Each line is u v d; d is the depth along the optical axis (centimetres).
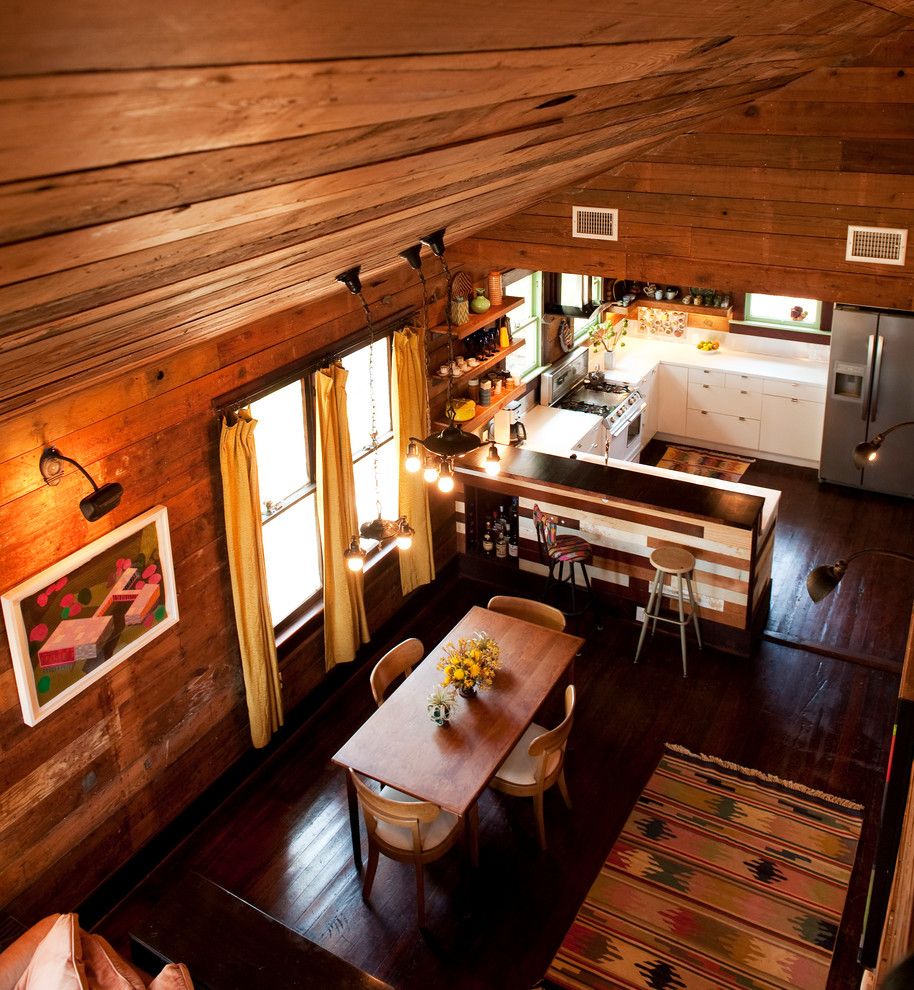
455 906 507
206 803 569
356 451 659
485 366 736
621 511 692
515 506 777
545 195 562
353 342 602
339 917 504
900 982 65
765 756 598
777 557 810
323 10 111
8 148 108
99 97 106
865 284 513
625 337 1041
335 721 636
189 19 99
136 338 319
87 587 448
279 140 153
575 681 667
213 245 214
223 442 508
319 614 634
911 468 871
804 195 511
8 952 393
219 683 561
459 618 738
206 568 532
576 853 536
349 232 298
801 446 946
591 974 472
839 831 545
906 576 774
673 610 705
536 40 163
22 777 446
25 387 304
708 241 547
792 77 468
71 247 156
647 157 548
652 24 190
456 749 491
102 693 481
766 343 977
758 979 468
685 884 516
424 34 134
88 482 444
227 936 411
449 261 649
